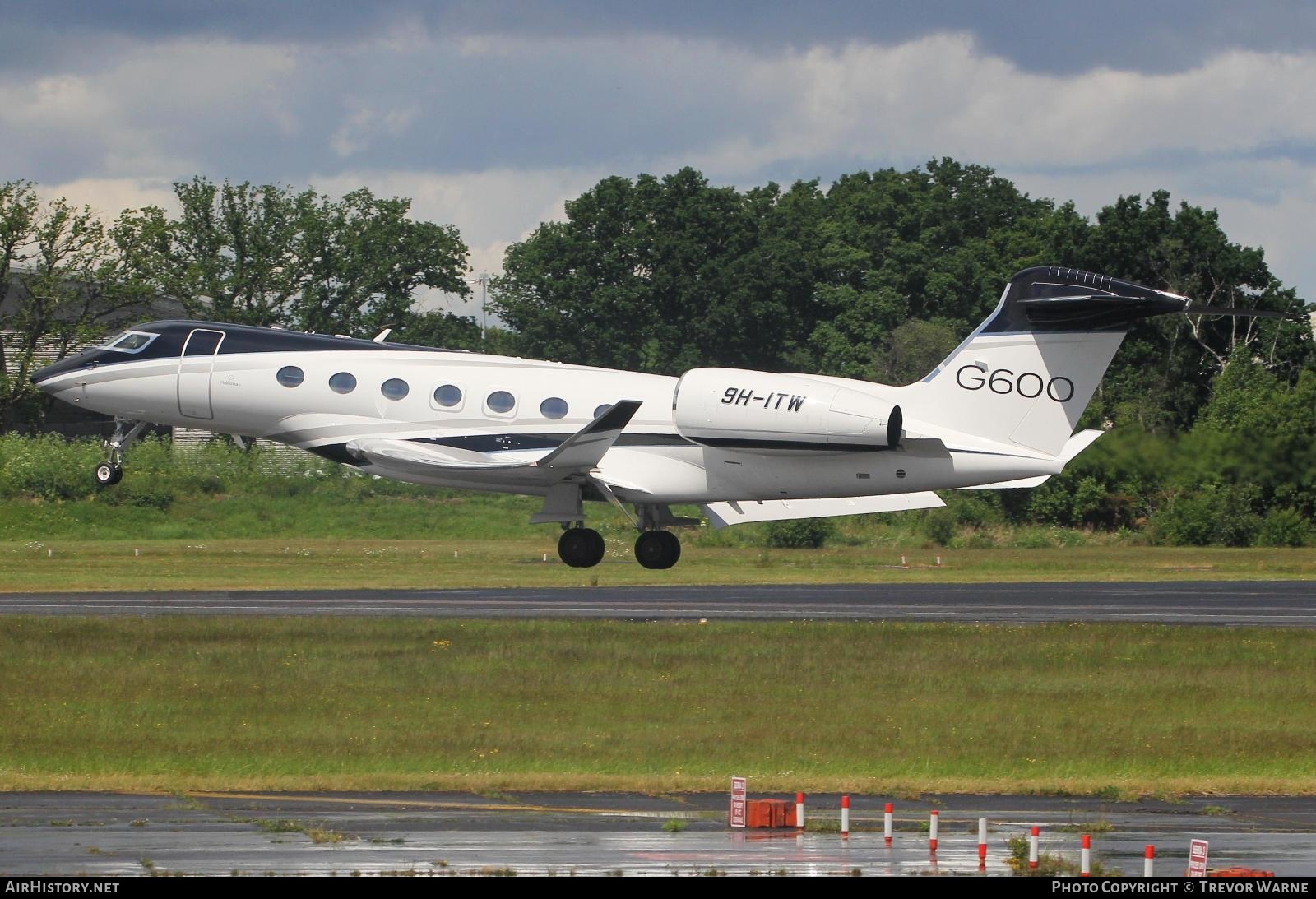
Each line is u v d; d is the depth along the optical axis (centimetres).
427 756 4778
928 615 8231
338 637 6950
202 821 3781
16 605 8369
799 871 3372
